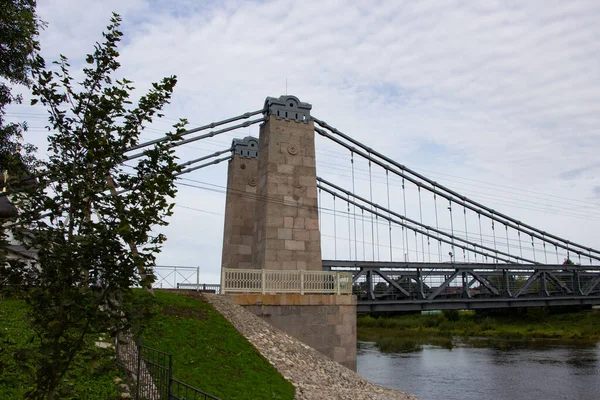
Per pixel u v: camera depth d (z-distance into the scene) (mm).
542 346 56906
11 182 6113
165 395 9914
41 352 5770
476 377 36875
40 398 5902
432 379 36062
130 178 6410
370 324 86250
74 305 5891
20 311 14391
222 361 14570
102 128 6348
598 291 44500
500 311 80000
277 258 23422
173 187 6664
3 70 13703
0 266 5902
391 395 18016
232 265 28203
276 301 20422
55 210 6051
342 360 20969
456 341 64000
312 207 24594
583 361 44688
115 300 6738
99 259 5992
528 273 41031
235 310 19078
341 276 22250
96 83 6637
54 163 6238
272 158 24438
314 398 14500
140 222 6125
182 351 14188
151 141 23875
